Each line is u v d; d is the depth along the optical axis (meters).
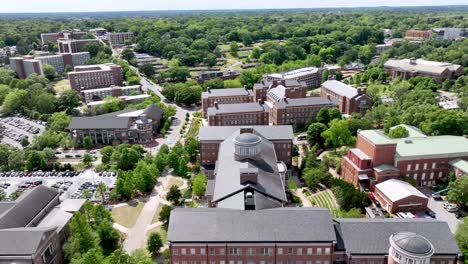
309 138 188.12
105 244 115.62
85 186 156.00
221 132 167.62
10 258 96.50
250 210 104.00
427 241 88.88
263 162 136.00
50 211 125.62
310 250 97.31
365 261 96.19
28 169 173.88
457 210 127.94
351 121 195.00
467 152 144.62
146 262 96.12
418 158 141.75
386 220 102.69
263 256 98.25
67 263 113.06
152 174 153.38
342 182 140.62
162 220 125.56
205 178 143.12
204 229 98.62
